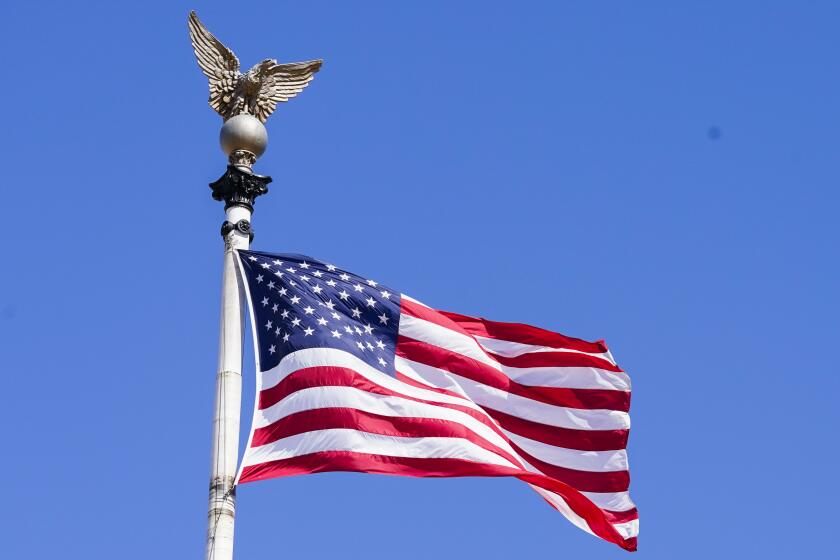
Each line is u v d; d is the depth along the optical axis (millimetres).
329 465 51281
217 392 54000
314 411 52562
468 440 53531
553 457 59188
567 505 58406
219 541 50375
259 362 54438
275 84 62375
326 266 57625
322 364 53781
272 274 56344
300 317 55188
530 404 59562
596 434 59750
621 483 59188
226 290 56312
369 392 53781
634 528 58500
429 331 58000
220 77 61844
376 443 52500
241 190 59125
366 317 56938
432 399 55375
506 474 52938
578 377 60250
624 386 60531
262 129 60625
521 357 60406
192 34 62188
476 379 58594
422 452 52688
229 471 51969
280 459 51562
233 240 57875
